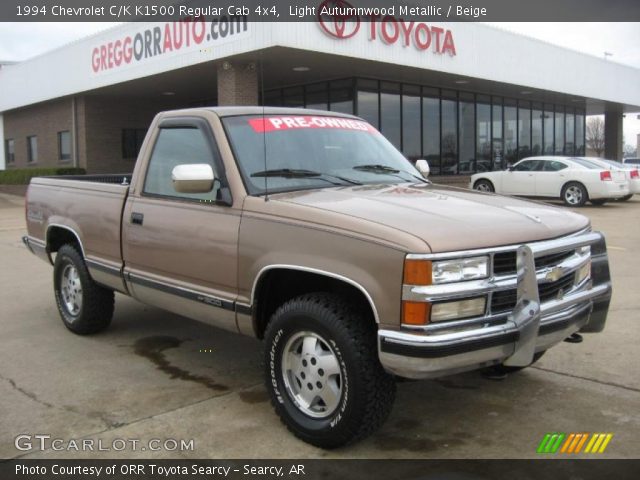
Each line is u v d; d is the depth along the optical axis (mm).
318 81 21109
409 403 4227
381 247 3172
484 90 24859
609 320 6047
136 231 4750
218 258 4027
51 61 24344
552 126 30109
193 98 24875
